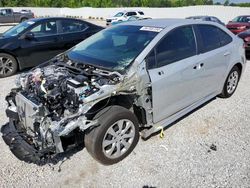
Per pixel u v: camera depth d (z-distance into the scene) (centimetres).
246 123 416
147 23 404
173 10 3148
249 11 2634
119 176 300
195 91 403
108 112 303
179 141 366
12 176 301
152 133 357
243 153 338
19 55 683
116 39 385
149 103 332
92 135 296
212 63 420
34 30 705
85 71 329
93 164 321
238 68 517
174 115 381
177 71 354
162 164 319
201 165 316
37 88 307
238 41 500
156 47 340
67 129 271
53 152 280
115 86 298
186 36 384
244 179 291
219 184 285
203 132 390
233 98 516
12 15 2611
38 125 287
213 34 439
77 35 779
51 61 403
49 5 5050
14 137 309
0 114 452
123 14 2472
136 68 314
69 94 290
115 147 317
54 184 289
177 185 285
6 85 616
